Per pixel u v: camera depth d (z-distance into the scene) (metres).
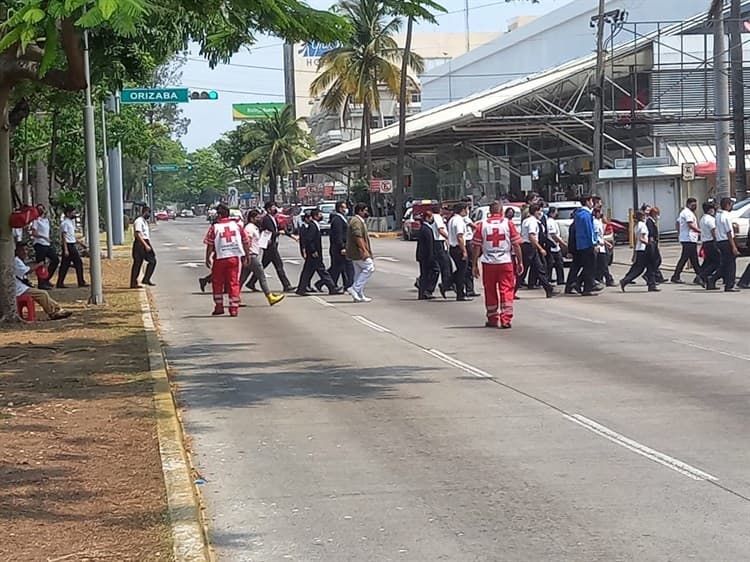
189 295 24.62
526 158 62.09
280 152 91.75
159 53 17.06
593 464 8.09
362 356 14.18
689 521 6.56
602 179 40.75
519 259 16.94
